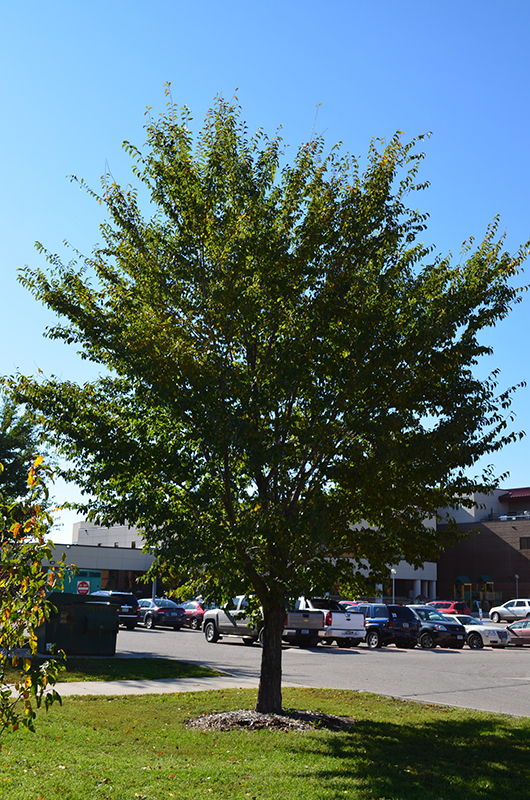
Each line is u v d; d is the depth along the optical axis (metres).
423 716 11.07
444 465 8.80
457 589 80.56
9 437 26.25
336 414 9.29
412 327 9.21
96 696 11.66
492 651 29.89
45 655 17.19
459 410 8.94
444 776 7.46
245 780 6.84
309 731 9.46
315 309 9.25
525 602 48.72
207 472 9.34
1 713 4.37
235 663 18.69
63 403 9.40
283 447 9.16
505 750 8.78
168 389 8.71
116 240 10.41
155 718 9.98
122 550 60.97
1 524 4.30
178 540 8.55
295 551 9.45
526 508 83.62
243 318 9.18
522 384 9.39
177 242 9.82
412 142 9.93
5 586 4.25
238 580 9.01
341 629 26.77
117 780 6.61
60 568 4.48
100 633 17.95
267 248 9.45
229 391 8.89
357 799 6.34
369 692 13.88
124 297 9.95
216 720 9.88
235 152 10.09
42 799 5.91
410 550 10.15
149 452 9.12
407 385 9.41
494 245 9.95
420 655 24.62
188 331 9.66
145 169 9.99
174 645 24.70
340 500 9.31
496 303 9.58
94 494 9.28
